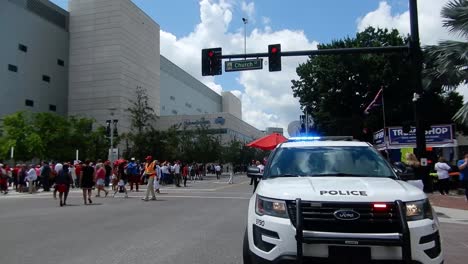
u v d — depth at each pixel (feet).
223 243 28.58
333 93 131.64
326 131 139.74
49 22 251.60
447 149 97.30
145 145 157.48
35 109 239.50
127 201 63.98
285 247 14.83
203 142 211.00
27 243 29.25
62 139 183.32
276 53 59.47
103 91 256.52
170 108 352.08
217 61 61.41
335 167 19.81
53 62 253.85
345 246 14.30
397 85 125.90
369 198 14.78
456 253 26.09
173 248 26.99
